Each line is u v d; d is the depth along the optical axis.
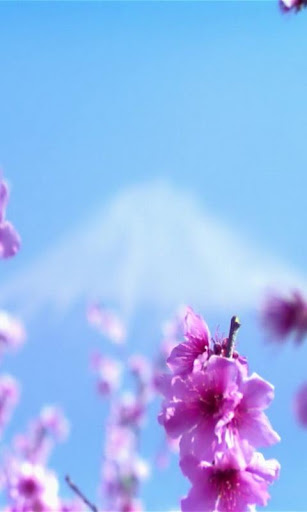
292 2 0.58
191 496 0.52
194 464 0.52
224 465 0.52
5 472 0.81
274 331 0.44
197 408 0.52
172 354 0.53
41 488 0.80
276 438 0.51
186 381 0.52
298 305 0.44
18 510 0.79
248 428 0.52
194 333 0.53
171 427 0.52
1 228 0.49
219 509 0.52
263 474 0.52
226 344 0.53
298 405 0.45
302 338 0.44
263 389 0.52
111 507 1.31
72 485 0.56
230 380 0.52
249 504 0.52
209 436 0.52
